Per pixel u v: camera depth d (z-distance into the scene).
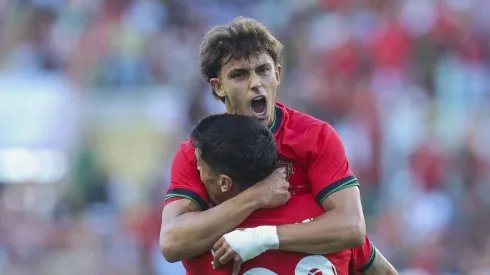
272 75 14.38
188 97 45.28
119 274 36.66
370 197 41.72
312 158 14.30
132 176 43.31
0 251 37.62
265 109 14.35
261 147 13.80
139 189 42.31
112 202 42.38
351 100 45.53
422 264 38.00
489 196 41.72
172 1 52.31
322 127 14.51
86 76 47.34
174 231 13.93
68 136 44.50
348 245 13.84
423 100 46.25
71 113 45.09
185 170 14.50
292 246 13.67
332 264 14.04
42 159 44.06
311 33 50.31
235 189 14.02
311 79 47.25
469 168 42.78
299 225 13.77
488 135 44.34
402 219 39.69
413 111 44.97
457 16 49.84
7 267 37.22
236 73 14.27
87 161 43.19
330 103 45.69
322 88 46.22
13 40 51.59
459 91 47.50
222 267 13.88
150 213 39.41
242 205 13.75
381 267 15.65
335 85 46.41
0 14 52.38
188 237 13.80
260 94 14.23
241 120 13.95
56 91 45.75
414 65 47.88
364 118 43.91
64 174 43.31
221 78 14.45
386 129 43.75
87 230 38.34
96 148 44.03
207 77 14.73
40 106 45.31
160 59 48.31
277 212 13.99
